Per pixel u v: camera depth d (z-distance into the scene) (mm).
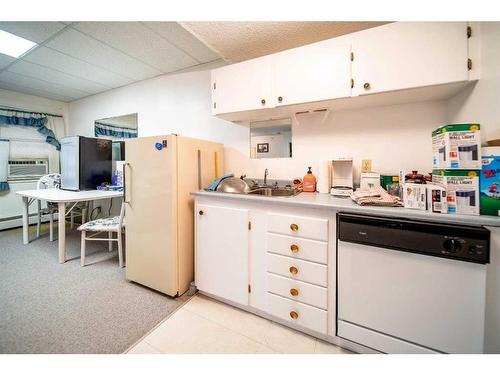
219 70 1890
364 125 1768
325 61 1483
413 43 1254
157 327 1454
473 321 969
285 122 2094
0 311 1579
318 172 1912
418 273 1054
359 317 1198
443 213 1040
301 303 1364
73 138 2889
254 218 1506
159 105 2889
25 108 3703
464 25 1161
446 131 1041
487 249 924
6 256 2523
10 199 3576
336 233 1255
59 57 2418
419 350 1070
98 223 2393
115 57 2404
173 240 1736
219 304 1710
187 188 1848
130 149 1911
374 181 1591
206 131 2553
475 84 1186
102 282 2006
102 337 1355
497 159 979
